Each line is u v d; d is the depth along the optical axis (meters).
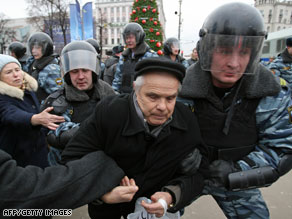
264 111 0.98
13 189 0.71
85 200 0.79
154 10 5.07
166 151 0.91
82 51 1.39
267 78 0.95
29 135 1.55
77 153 0.91
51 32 21.08
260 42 0.87
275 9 37.19
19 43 4.02
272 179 0.98
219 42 0.87
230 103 1.02
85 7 9.32
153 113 0.82
